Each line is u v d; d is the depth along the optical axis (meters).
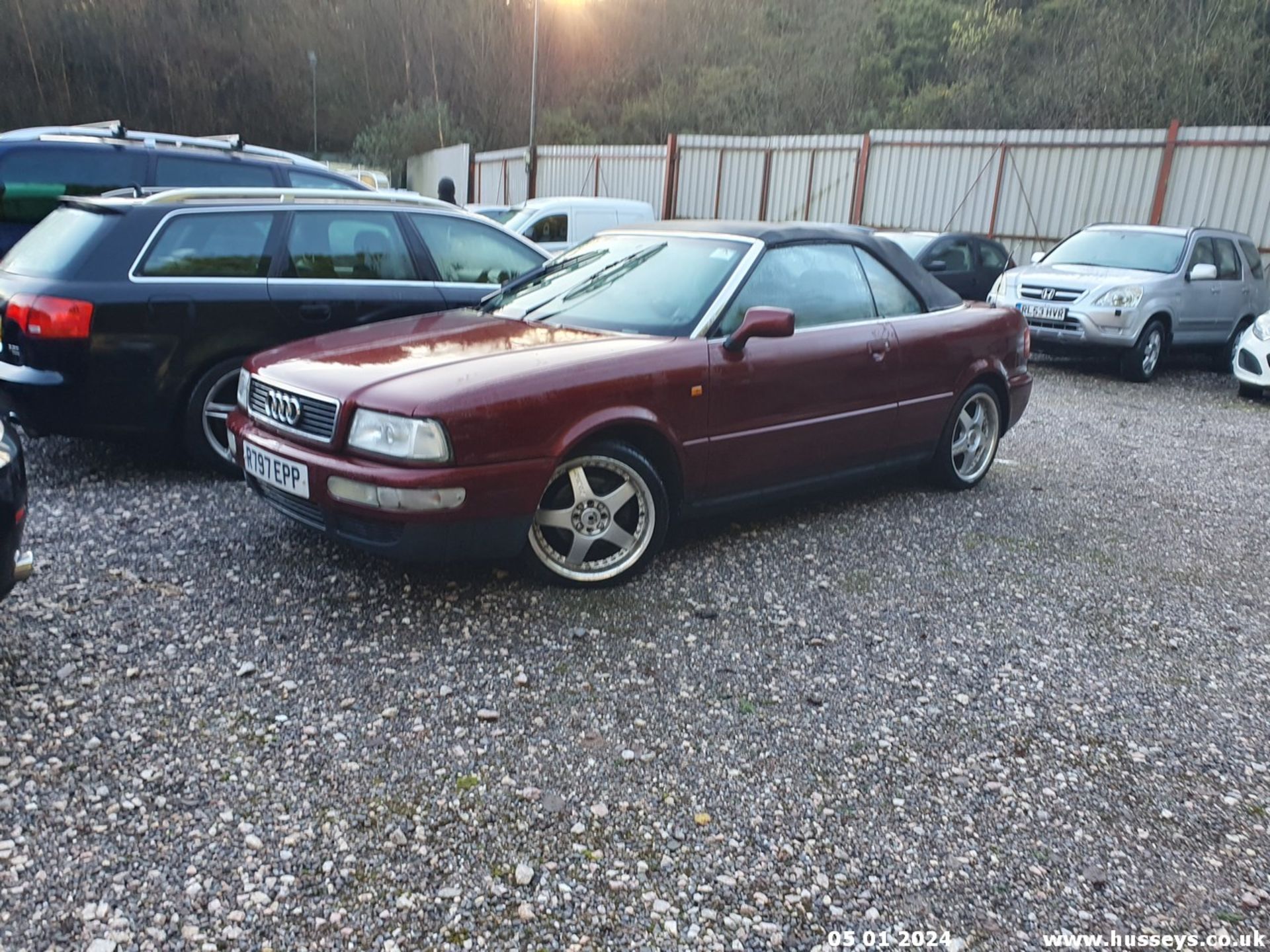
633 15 43.31
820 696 3.31
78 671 3.21
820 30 40.00
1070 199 17.00
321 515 3.67
